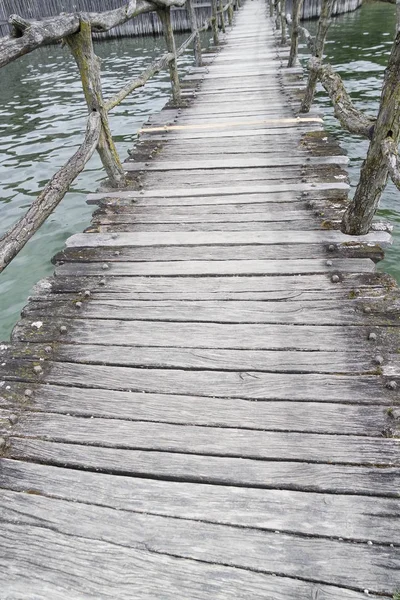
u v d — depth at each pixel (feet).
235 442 6.70
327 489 5.98
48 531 5.78
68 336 9.04
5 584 5.29
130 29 63.52
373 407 7.01
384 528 5.52
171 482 6.25
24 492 6.26
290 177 14.80
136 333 8.99
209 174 15.66
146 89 36.99
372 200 10.51
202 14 61.62
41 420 7.29
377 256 10.63
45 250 15.47
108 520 5.85
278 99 23.20
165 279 10.57
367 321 8.70
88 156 11.74
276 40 40.50
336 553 5.33
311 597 4.97
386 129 9.17
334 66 37.06
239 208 13.28
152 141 19.26
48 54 58.70
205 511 5.86
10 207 18.74
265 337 8.59
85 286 10.55
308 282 9.97
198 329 8.96
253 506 5.87
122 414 7.29
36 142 26.48
